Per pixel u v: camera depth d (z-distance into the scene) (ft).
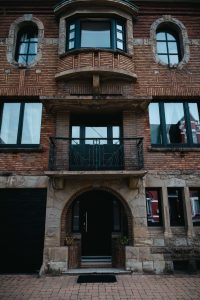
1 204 26.20
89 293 18.76
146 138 28.30
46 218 25.52
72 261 25.21
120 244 25.81
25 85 29.50
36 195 26.40
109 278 22.38
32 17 31.99
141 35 31.76
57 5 31.12
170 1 32.42
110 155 27.58
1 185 26.50
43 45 31.09
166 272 24.32
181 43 31.94
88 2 30.19
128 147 27.63
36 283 21.24
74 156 27.27
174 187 27.20
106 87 29.35
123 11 31.30
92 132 29.58
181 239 25.58
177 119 29.81
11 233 25.54
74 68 28.35
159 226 26.61
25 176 26.81
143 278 22.70
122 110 28.94
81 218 29.37
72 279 22.36
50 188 26.30
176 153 27.96
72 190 26.30
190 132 29.37
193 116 30.04
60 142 27.48
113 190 26.73
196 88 29.91
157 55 31.07
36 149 27.45
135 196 26.32
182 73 30.40
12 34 31.32
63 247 24.76
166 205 26.40
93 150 27.14
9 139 28.63
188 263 25.03
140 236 25.26
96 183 26.58
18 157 27.37
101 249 28.63
